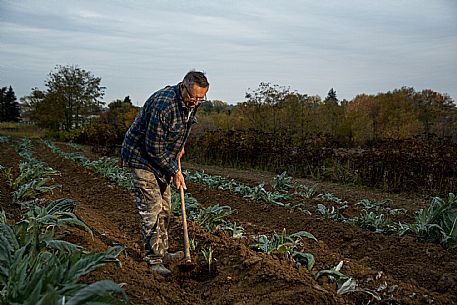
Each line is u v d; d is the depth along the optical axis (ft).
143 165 13.79
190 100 12.95
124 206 24.25
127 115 81.20
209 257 14.20
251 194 27.37
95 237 15.89
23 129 140.77
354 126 71.10
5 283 8.97
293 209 24.59
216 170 47.78
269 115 68.64
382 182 37.60
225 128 73.51
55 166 42.91
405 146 38.14
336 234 19.62
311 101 70.33
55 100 125.18
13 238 10.68
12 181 26.32
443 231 18.21
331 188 36.27
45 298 6.91
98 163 38.86
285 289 11.96
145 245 14.11
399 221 23.27
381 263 16.35
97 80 130.41
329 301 11.34
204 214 19.24
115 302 7.50
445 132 68.95
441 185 34.60
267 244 15.48
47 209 15.34
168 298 11.75
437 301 12.47
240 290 12.53
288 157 46.62
